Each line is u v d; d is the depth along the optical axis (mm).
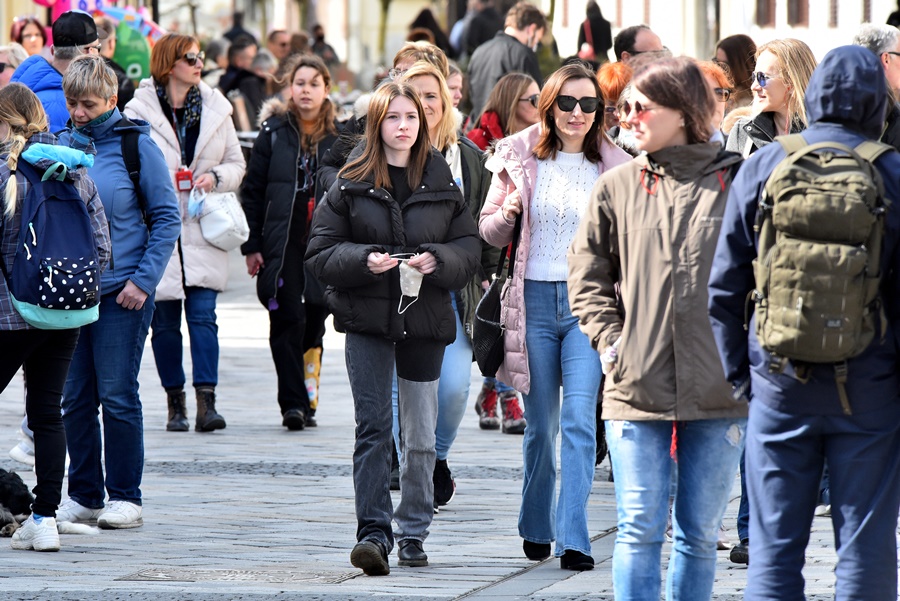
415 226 22797
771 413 16484
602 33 66000
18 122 23641
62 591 21672
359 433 22922
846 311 15680
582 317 18047
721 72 25391
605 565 23484
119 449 26422
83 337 26453
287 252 36625
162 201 26422
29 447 32625
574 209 23156
